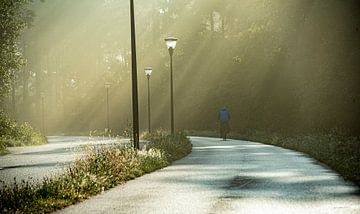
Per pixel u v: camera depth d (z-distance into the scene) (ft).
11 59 103.04
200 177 39.65
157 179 39.04
